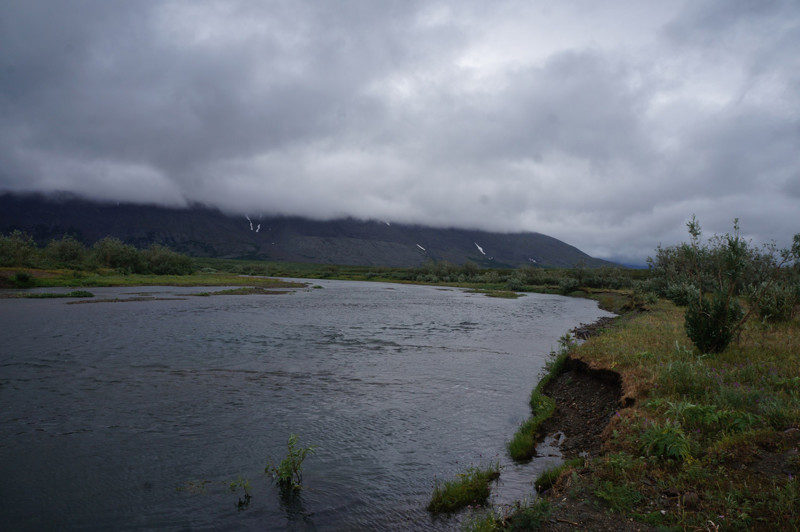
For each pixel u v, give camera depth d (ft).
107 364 67.31
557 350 83.20
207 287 278.46
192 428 41.42
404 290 325.83
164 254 415.85
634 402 37.04
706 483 22.47
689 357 46.11
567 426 40.68
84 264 337.11
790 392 32.14
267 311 152.15
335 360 73.20
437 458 35.19
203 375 61.62
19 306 146.41
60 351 76.33
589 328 112.57
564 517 22.34
